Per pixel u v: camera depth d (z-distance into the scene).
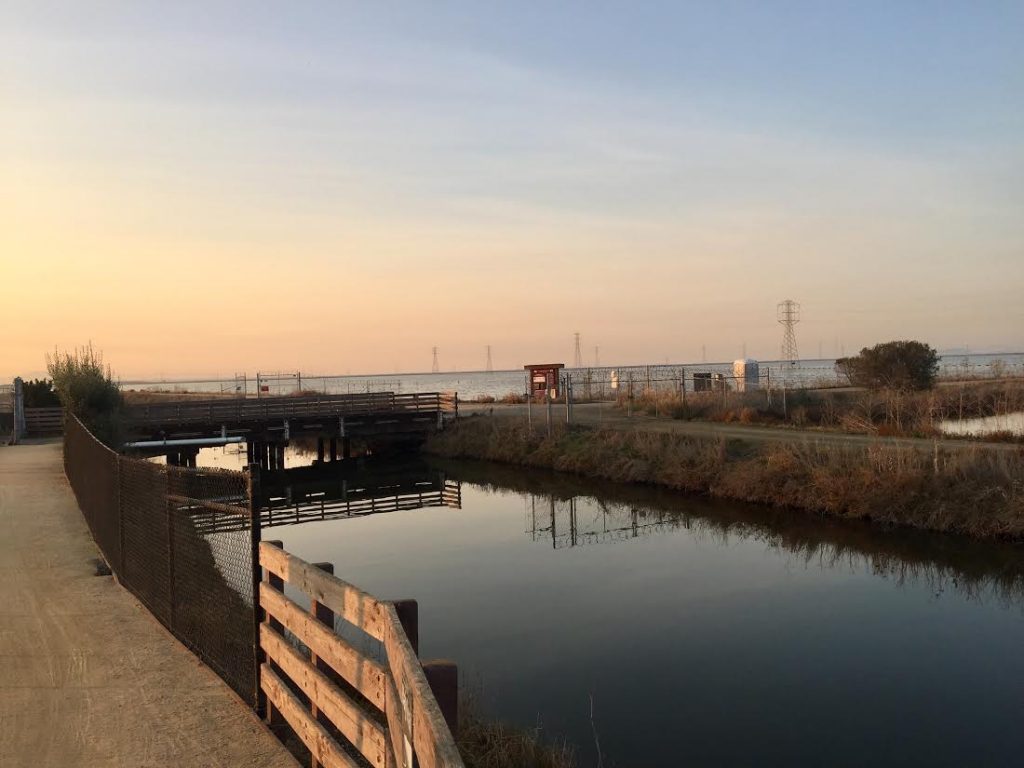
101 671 6.71
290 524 21.89
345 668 4.26
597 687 9.40
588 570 15.20
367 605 3.99
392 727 3.30
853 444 21.19
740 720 8.48
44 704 5.99
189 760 5.04
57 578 10.12
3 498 16.83
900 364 34.06
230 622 6.58
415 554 17.23
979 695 9.06
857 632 11.26
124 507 9.84
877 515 17.36
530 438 30.95
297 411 35.31
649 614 12.28
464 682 9.42
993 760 7.56
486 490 26.11
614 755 7.66
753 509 19.89
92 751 5.18
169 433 30.72
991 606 12.32
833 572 14.53
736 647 10.73
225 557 6.89
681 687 9.38
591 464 26.50
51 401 38.12
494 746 6.86
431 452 35.66
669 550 16.67
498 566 15.79
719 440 23.88
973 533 15.54
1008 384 32.97
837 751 7.71
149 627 8.00
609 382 51.34
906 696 9.06
